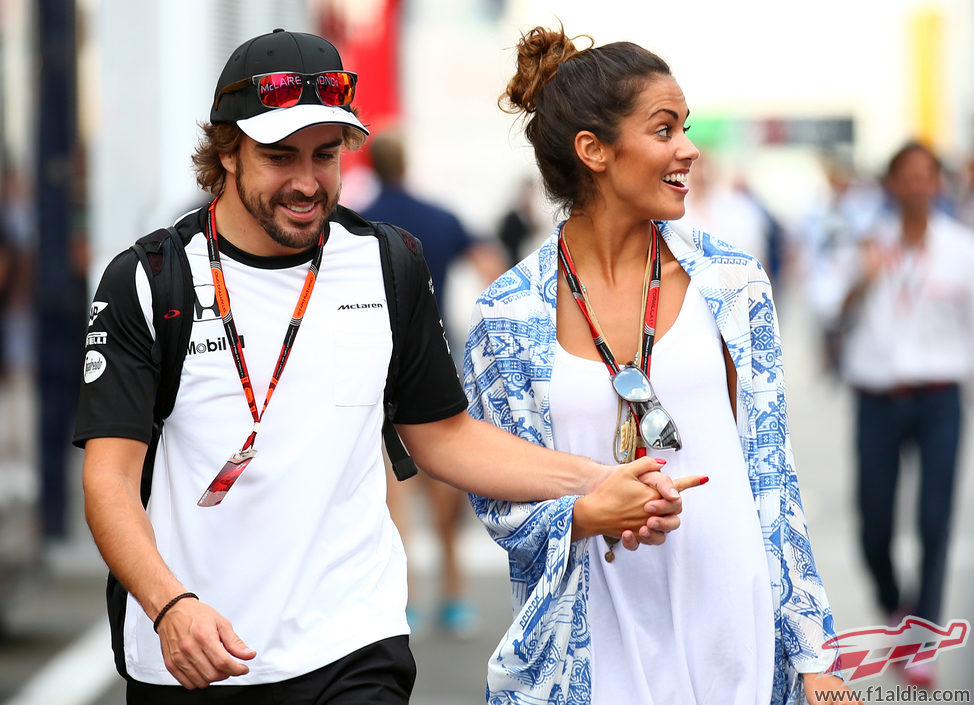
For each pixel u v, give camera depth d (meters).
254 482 9.32
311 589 9.35
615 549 10.05
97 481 9.02
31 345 21.84
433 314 10.09
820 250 48.25
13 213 21.98
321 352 9.49
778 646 10.13
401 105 51.91
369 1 45.25
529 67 10.48
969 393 20.06
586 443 10.13
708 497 9.96
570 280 10.36
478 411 10.67
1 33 22.45
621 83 9.98
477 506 10.43
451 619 21.23
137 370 9.23
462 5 83.94
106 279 9.34
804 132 110.50
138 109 25.38
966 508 30.38
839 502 30.66
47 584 22.92
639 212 10.13
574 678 10.08
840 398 49.97
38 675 19.11
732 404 10.27
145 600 8.68
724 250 10.20
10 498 20.78
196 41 25.52
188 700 9.34
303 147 9.19
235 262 9.46
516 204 51.75
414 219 21.78
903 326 19.53
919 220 19.64
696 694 10.03
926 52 83.81
